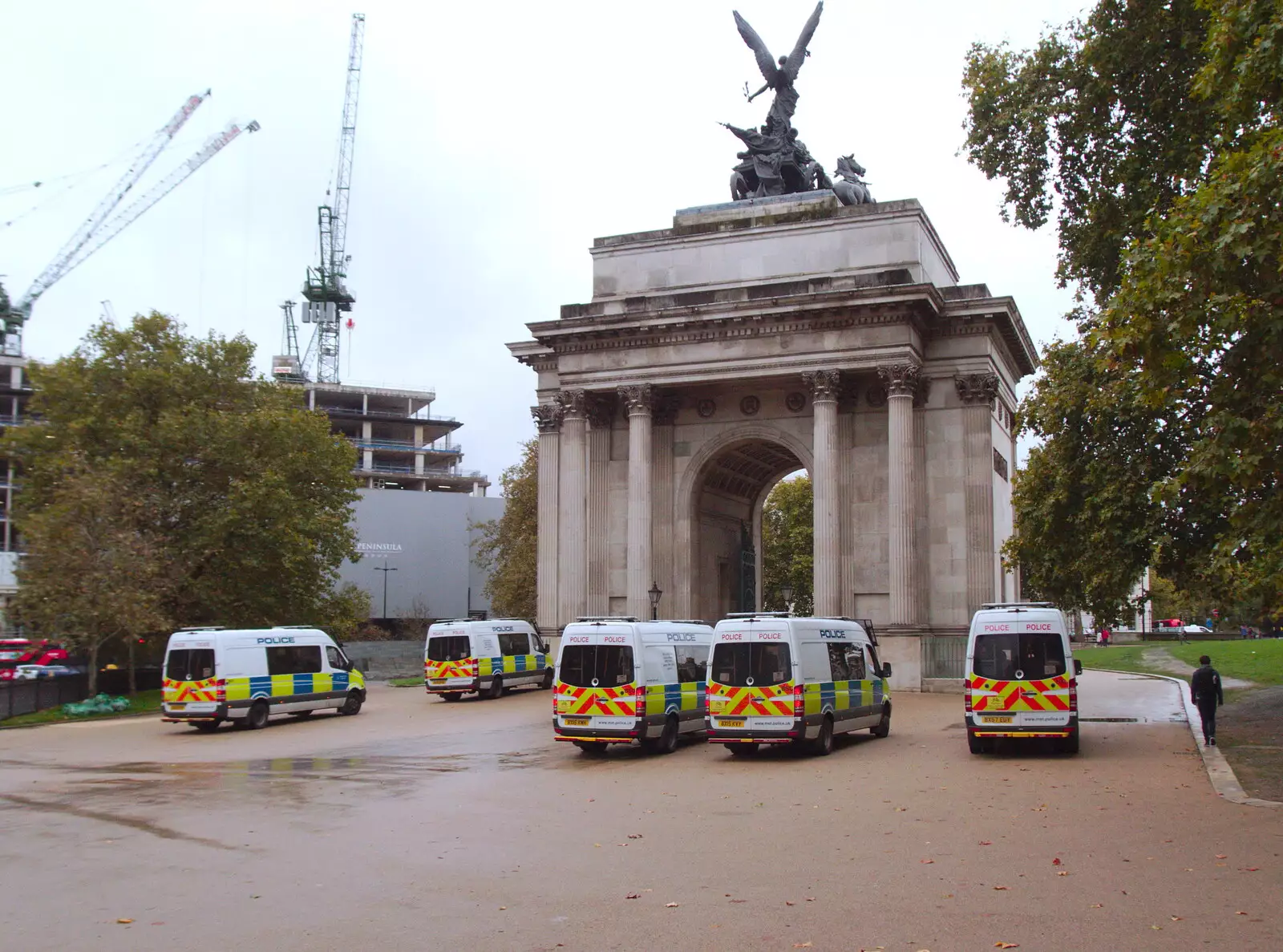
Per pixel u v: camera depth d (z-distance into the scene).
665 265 110.06
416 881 29.06
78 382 113.25
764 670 54.12
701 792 44.16
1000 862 29.72
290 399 121.81
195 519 110.69
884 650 94.88
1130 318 41.09
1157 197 61.50
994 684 52.94
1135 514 63.75
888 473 98.00
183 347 117.88
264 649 78.19
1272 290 38.34
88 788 48.69
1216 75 43.84
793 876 28.77
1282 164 36.25
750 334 101.06
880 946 22.45
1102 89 64.38
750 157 113.12
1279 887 26.33
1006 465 111.00
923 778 46.12
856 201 107.44
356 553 123.31
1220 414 39.81
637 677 56.59
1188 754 51.53
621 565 108.62
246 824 38.38
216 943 23.81
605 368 106.12
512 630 101.56
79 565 95.31
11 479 117.69
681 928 24.08
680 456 108.56
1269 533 42.69
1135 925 23.55
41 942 24.27
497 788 46.09
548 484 113.31
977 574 97.06
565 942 23.28
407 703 95.75
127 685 112.06
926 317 98.25
